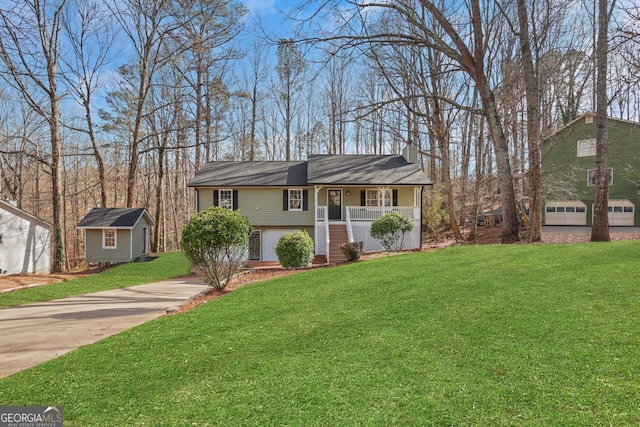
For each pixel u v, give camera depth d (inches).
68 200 1254.3
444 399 118.8
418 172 735.1
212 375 148.6
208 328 214.4
